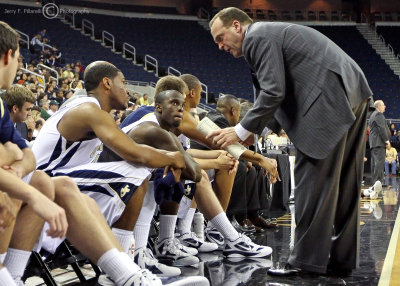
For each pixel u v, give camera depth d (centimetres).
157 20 2017
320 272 254
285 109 262
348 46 2052
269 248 321
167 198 264
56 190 184
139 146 236
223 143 265
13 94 303
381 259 298
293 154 716
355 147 266
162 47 1898
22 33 1500
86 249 189
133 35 1906
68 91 896
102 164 247
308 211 256
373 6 2209
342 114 248
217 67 1866
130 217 245
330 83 250
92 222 186
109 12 1973
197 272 272
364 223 461
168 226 301
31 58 1380
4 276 144
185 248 310
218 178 365
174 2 2098
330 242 256
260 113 254
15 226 182
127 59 1775
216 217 320
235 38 271
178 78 325
